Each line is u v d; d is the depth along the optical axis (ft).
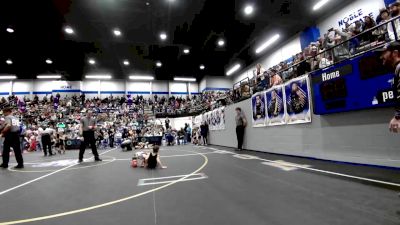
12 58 67.21
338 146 18.63
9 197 12.17
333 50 20.33
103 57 70.28
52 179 16.81
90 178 16.67
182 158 26.81
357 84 16.63
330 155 19.34
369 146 16.17
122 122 76.43
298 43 57.82
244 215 8.26
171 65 82.23
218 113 47.55
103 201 10.81
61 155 38.68
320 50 24.25
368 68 15.81
